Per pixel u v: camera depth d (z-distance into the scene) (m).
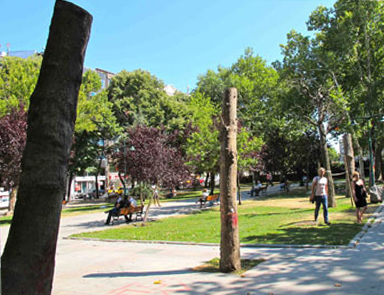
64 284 5.87
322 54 17.80
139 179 15.36
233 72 37.72
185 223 13.95
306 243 7.77
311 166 35.16
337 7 21.39
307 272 5.53
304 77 17.70
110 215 15.94
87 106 28.58
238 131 19.88
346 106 17.44
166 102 35.09
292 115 19.48
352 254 6.49
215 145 18.53
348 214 12.41
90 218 19.48
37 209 2.58
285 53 18.14
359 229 9.05
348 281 4.91
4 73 25.16
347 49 19.42
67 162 2.79
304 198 23.14
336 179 46.88
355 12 19.84
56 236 2.67
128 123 34.94
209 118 20.72
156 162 14.93
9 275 2.48
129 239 10.72
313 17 22.98
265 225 11.17
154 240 10.12
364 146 29.17
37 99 2.73
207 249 8.48
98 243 10.63
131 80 35.81
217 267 6.38
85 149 36.56
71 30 2.82
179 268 6.62
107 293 5.24
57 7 2.83
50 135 2.67
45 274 2.56
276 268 5.93
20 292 2.46
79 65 2.88
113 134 33.97
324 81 17.95
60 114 2.73
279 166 29.98
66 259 8.24
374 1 19.70
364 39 21.38
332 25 21.41
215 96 36.41
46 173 2.63
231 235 6.03
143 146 15.86
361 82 20.98
